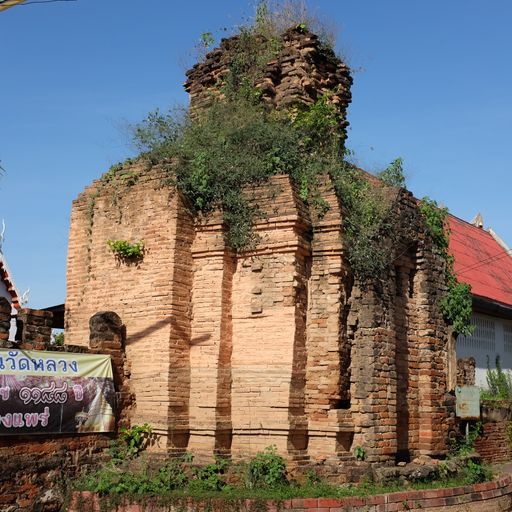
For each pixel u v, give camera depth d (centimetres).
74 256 1680
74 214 1703
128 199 1608
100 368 1455
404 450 1633
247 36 1916
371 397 1501
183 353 1495
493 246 3153
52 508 1323
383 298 1580
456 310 1809
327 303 1511
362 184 1662
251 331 1500
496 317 2600
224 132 1647
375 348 1527
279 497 1248
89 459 1406
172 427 1441
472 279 2602
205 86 1961
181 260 1520
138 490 1293
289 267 1491
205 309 1512
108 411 1448
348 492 1316
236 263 1544
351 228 1555
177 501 1253
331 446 1454
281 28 2011
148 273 1537
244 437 1462
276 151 1602
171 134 1698
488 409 2161
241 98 1812
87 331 1612
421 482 1486
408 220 1716
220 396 1466
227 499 1239
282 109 1811
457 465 1627
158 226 1542
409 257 1739
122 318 1554
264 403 1454
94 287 1622
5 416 1276
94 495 1303
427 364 1712
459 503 1408
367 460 1472
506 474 1753
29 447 1314
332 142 1772
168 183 1547
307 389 1490
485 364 2520
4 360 1292
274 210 1519
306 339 1509
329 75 1927
